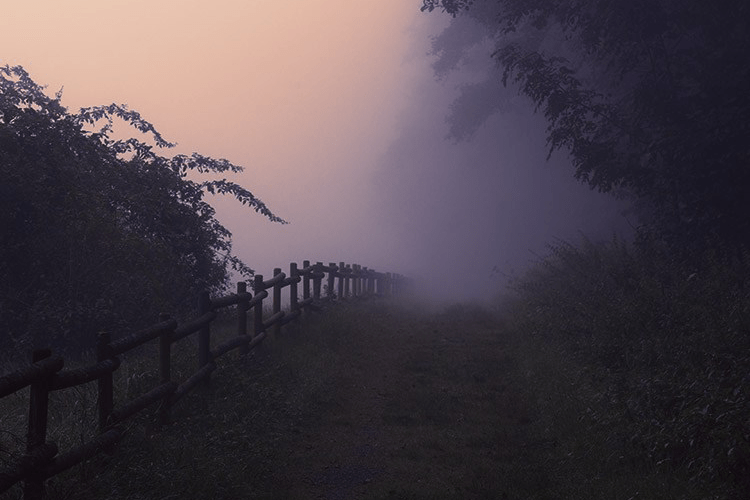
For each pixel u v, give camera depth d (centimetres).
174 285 1317
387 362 1267
